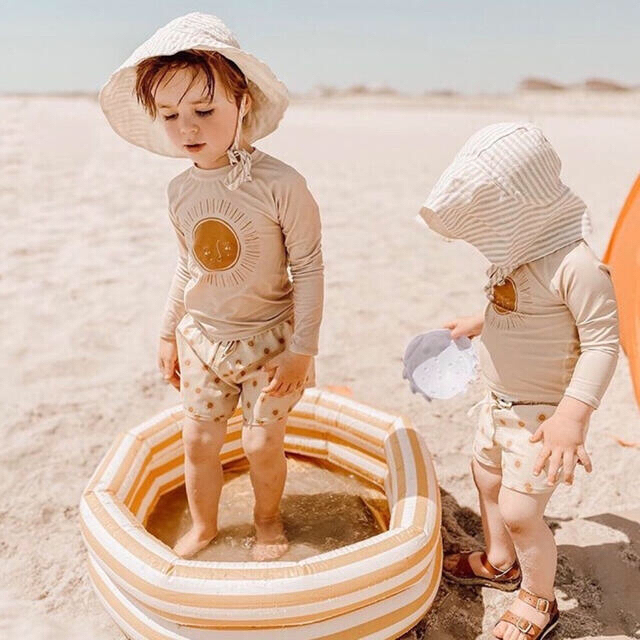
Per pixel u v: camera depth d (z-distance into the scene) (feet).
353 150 37.83
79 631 7.16
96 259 18.02
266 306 7.11
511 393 6.57
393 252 18.97
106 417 11.07
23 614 7.36
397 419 8.45
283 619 5.93
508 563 7.45
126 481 7.52
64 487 9.41
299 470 9.06
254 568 6.09
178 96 6.16
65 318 14.53
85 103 69.87
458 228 6.20
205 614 5.95
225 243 6.75
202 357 7.28
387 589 6.18
